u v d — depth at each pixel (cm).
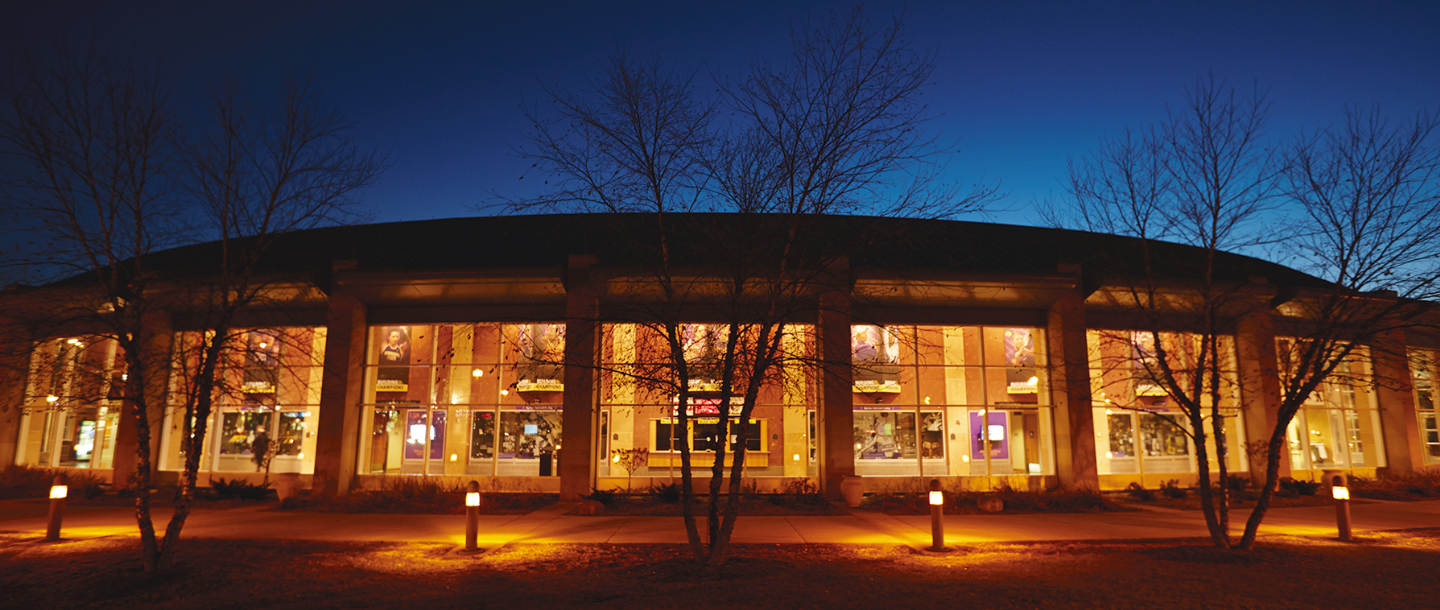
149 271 1370
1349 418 2494
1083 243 1405
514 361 2211
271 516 1683
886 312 2236
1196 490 2180
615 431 2409
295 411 2234
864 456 2211
